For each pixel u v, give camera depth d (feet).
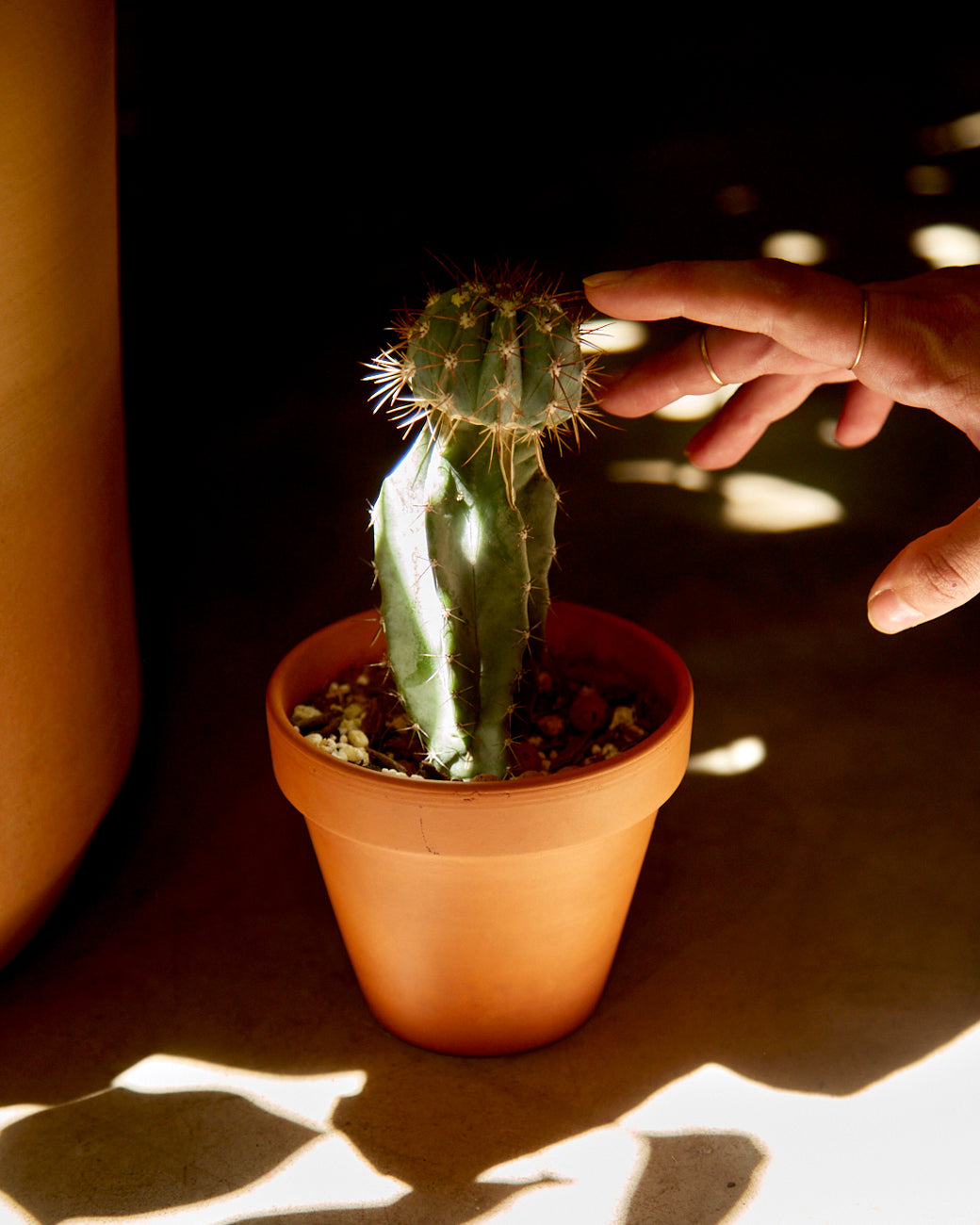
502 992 2.17
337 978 2.32
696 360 2.20
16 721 2.21
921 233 4.33
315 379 3.78
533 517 2.12
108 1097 2.17
